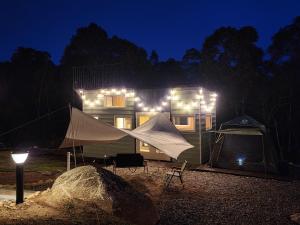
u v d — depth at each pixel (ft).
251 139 32.24
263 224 16.87
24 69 67.10
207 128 38.63
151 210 16.53
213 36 58.03
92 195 16.19
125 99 39.06
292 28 50.44
